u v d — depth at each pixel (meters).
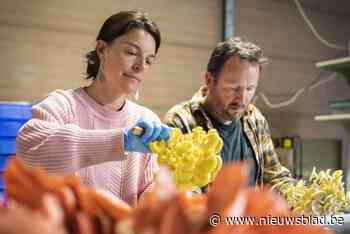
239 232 0.35
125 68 1.17
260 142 1.58
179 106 1.49
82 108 1.21
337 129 3.56
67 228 0.35
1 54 2.36
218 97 1.44
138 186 1.22
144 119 0.90
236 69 1.38
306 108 3.44
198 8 2.98
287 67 3.36
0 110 2.01
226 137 1.48
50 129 1.02
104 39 1.20
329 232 0.41
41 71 2.47
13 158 0.39
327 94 3.54
